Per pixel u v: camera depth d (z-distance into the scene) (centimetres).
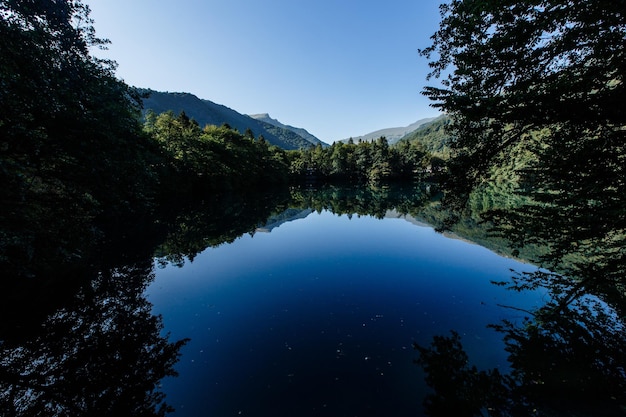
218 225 2442
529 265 1348
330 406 555
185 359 704
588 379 587
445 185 720
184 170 4259
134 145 1289
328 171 9969
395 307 962
